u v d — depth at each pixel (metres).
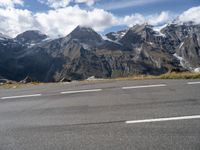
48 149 8.13
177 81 16.81
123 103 12.45
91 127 9.63
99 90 16.03
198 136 8.16
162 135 8.42
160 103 11.92
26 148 8.33
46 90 17.86
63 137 8.95
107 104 12.52
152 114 10.47
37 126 10.30
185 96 12.79
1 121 11.42
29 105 13.91
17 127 10.39
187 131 8.57
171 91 14.05
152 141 8.05
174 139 8.07
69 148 8.06
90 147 8.00
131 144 7.96
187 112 10.39
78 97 14.62
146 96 13.41
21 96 16.56
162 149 7.51
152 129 8.96
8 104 14.66
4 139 9.20
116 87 16.50
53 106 13.16
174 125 9.16
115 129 9.23
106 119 10.34
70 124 10.16
